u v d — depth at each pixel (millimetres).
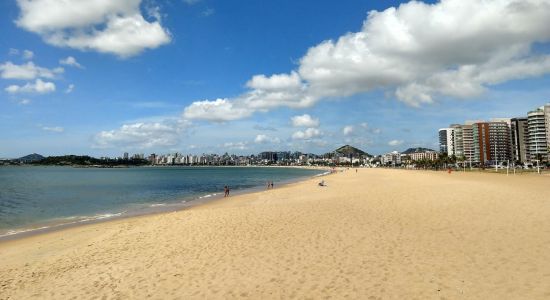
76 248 16859
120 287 10719
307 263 11672
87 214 33125
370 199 27688
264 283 10180
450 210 20281
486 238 13461
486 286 8891
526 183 46344
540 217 16859
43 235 22562
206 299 9375
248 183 87750
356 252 12531
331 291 9266
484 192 29719
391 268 10664
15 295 10805
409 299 8461
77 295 10352
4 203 43219
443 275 9820
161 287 10484
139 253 14625
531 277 9258
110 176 132625
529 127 174375
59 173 165375
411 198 27078
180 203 40406
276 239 15203
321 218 19484
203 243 15445
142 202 43219
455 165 197625
